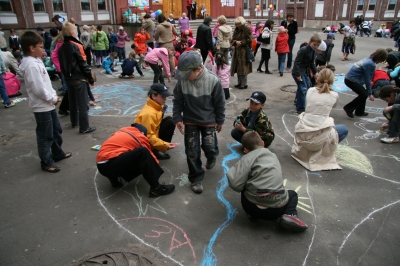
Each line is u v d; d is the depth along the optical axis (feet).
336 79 28.81
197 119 10.55
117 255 8.29
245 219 9.75
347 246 8.63
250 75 31.01
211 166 12.51
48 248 8.55
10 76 23.07
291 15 31.81
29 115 19.27
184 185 11.58
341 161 13.30
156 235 9.04
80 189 11.32
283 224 8.82
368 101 21.66
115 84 27.17
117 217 9.82
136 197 10.87
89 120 18.31
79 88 15.51
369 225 9.45
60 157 13.34
